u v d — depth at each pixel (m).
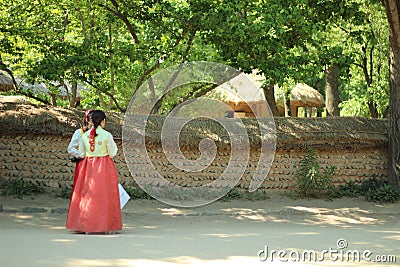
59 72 14.57
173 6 16.39
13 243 6.02
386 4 14.72
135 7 16.08
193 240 6.99
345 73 15.49
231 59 14.64
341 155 15.09
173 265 4.82
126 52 15.76
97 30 16.98
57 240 6.53
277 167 14.79
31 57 19.28
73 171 14.16
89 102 24.02
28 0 16.92
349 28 20.72
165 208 13.06
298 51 17.78
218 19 14.25
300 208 13.39
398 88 14.93
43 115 13.83
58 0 17.19
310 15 14.81
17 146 14.05
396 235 8.95
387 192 14.35
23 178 14.00
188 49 16.44
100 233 8.07
